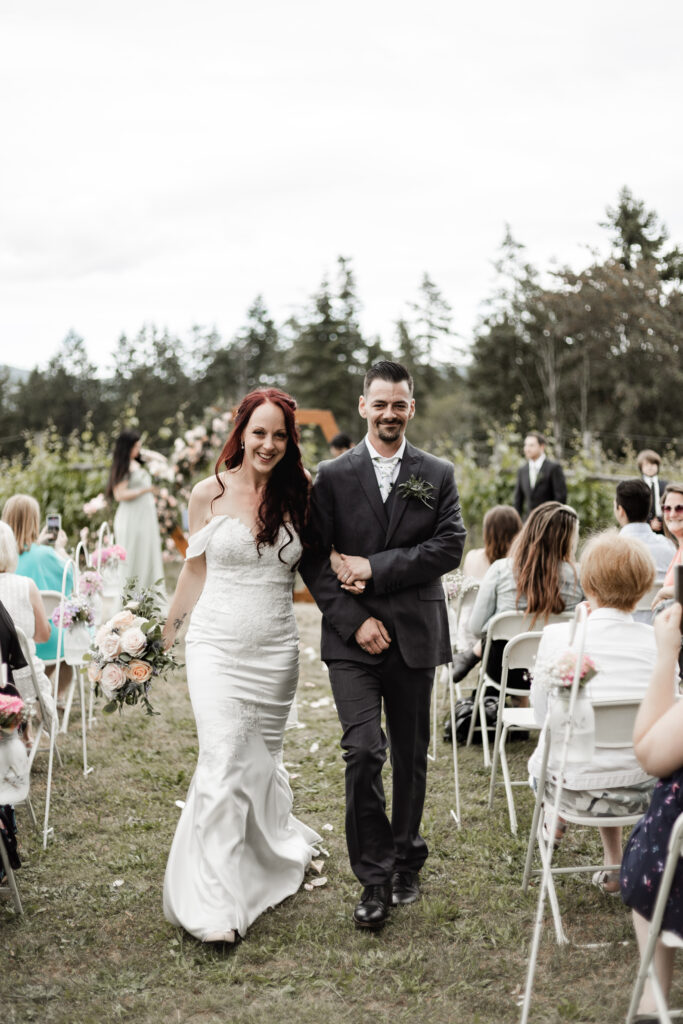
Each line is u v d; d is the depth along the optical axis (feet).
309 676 22.63
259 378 213.66
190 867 10.30
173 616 11.54
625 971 9.05
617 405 123.13
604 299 119.75
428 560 10.52
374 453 11.05
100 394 225.76
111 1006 8.81
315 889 11.28
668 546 15.33
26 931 10.27
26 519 16.88
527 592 14.38
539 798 10.10
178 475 33.17
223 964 9.52
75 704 19.95
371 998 8.91
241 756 10.65
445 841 12.54
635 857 7.45
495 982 9.10
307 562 11.02
